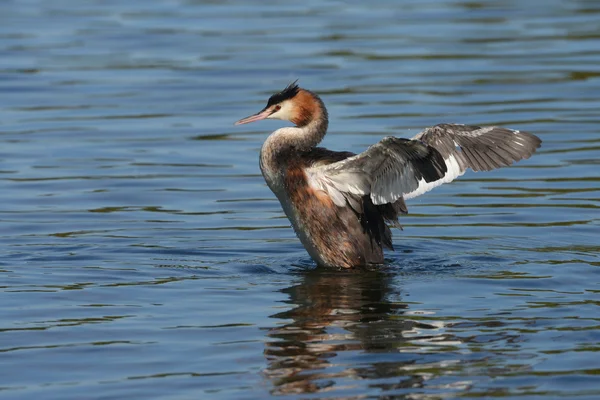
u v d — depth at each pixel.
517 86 21.61
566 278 11.64
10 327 10.03
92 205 15.20
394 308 10.61
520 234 13.72
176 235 13.77
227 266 12.38
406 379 8.70
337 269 12.39
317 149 12.91
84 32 26.53
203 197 15.70
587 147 17.78
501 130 12.52
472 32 26.45
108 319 10.29
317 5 30.05
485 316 10.28
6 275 11.81
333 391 8.48
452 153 12.52
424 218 14.67
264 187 16.27
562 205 15.01
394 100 20.56
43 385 8.66
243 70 23.02
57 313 10.46
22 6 29.98
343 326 10.03
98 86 22.06
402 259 12.72
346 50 24.58
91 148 18.19
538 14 28.69
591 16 28.25
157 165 17.31
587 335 9.68
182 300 10.93
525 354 9.23
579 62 23.38
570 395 8.38
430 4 30.11
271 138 13.02
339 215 12.55
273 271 12.23
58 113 20.33
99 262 12.42
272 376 8.79
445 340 9.60
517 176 16.66
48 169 17.00
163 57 24.23
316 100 13.22
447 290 11.27
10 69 23.16
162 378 8.78
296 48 24.73
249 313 10.48
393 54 24.23
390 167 11.94
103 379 8.77
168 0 30.72
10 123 19.59
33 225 14.16
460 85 21.72
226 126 19.55
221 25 27.28
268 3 30.45
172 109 20.53
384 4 30.14
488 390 8.48
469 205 15.23
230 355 9.27
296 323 10.12
